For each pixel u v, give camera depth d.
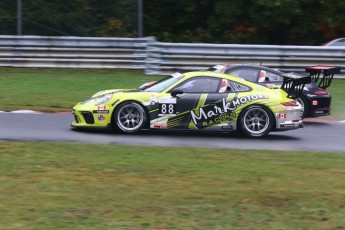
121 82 33.31
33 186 12.70
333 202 12.13
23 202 11.55
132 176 13.80
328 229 10.59
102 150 16.70
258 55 35.62
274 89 21.48
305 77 21.66
